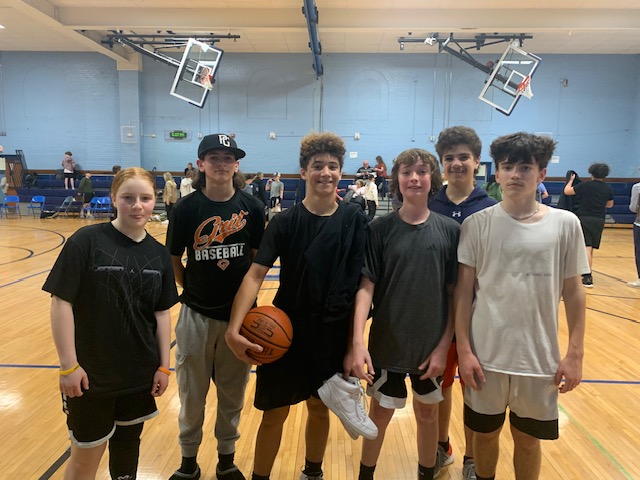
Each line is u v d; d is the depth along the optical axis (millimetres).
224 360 1960
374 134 14289
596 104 13930
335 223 1733
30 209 13805
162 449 2225
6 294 5078
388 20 10586
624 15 10383
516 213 1647
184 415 1962
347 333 1774
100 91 14422
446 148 2105
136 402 1625
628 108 13898
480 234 1686
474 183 2150
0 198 14125
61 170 14312
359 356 1642
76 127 14570
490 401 1659
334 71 14164
